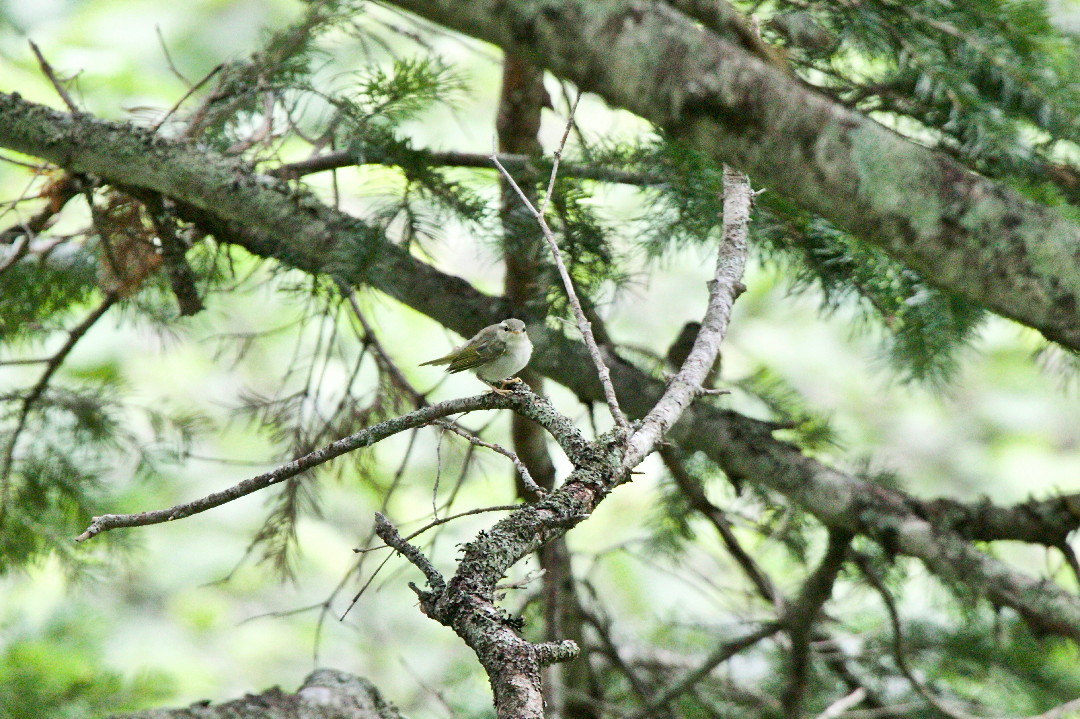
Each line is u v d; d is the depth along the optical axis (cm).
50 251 1024
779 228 875
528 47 490
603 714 1125
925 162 495
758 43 555
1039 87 712
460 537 1600
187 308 952
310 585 1862
